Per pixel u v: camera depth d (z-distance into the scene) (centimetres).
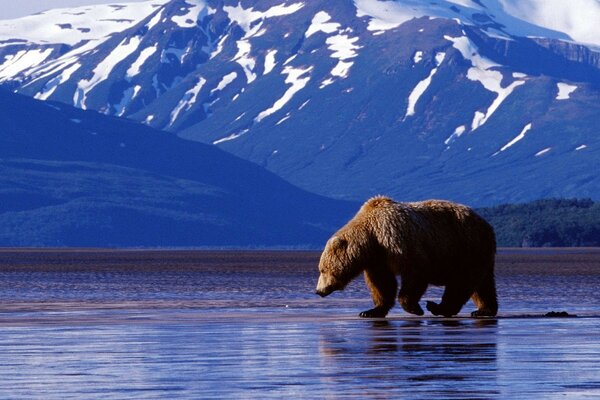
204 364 5784
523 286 16412
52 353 6319
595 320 8662
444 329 7762
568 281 18562
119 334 7450
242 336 7269
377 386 4969
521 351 6272
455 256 8988
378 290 9044
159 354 6234
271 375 5347
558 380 5138
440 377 5238
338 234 8981
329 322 8506
